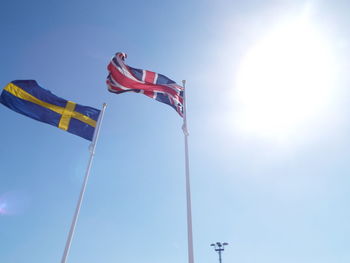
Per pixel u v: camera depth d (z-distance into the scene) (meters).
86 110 13.15
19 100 12.16
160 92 13.42
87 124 12.75
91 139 12.30
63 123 12.45
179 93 13.67
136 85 13.34
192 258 8.04
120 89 13.23
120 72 13.47
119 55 13.95
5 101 11.84
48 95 12.87
